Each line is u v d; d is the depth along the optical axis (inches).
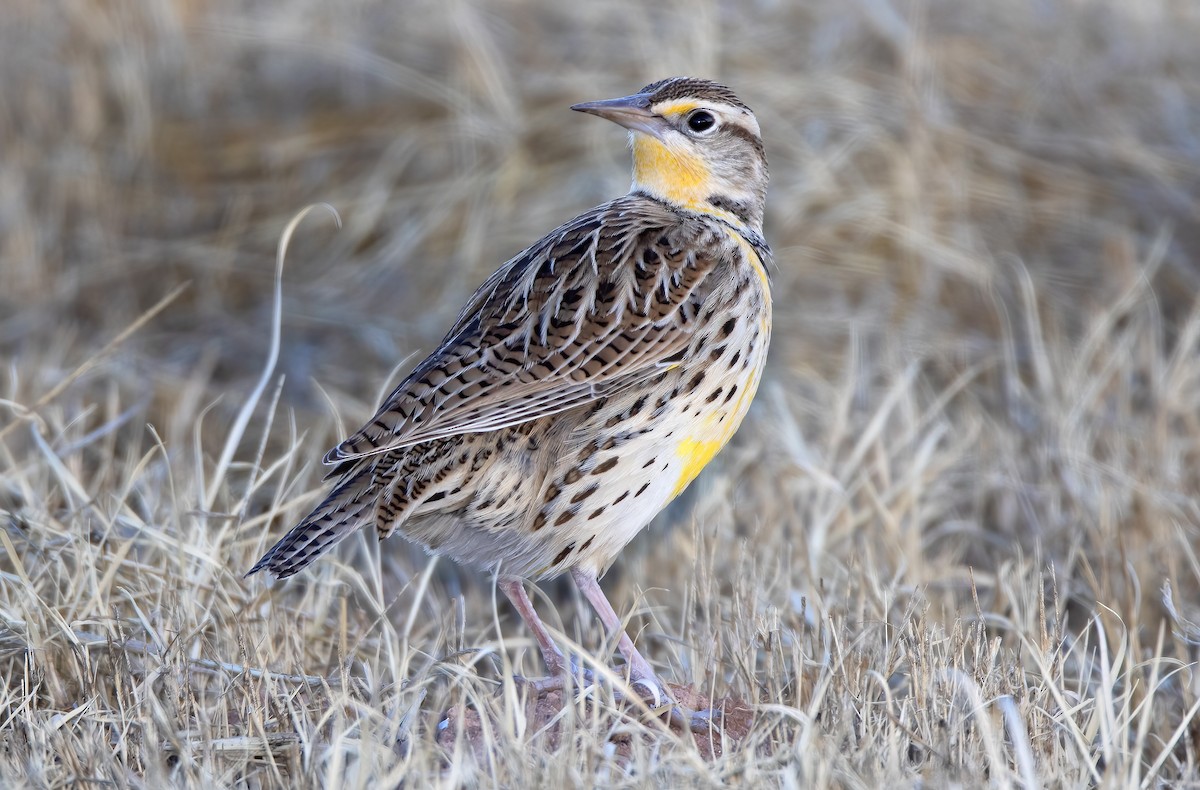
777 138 577.0
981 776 269.9
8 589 346.3
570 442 305.7
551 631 287.3
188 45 658.2
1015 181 577.3
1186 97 620.7
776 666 318.3
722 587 382.9
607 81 598.9
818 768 259.9
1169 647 362.3
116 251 582.2
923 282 538.3
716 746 293.1
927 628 324.8
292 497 405.4
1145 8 656.4
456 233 571.8
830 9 640.4
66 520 363.6
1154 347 478.9
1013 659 314.0
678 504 440.5
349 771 264.2
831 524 408.2
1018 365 510.0
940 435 439.8
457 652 308.3
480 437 302.5
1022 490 424.8
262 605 342.0
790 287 536.1
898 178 558.3
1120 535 372.8
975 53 631.2
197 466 374.3
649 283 315.9
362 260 575.2
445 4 645.9
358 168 606.2
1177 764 307.7
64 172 608.4
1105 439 448.8
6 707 297.1
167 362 529.0
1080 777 276.5
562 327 308.5
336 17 663.8
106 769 269.0
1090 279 546.9
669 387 312.7
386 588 402.6
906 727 277.3
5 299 557.6
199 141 629.3
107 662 314.3
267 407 497.4
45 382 477.1
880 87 603.5
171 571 346.6
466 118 594.2
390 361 521.7
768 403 479.2
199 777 266.4
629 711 303.9
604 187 563.5
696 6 629.3
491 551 316.5
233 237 586.2
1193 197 570.6
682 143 336.8
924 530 428.1
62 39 668.1
